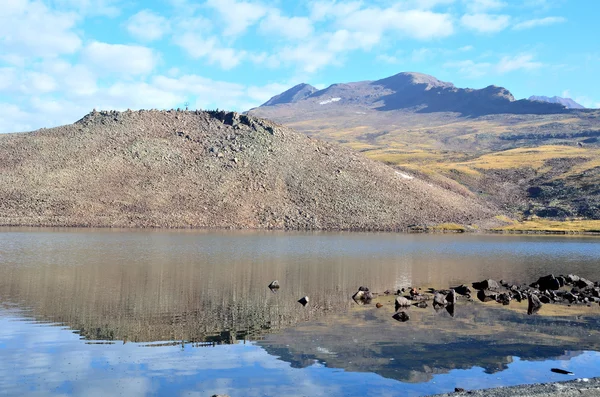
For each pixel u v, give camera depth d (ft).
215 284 150.20
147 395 64.90
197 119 572.51
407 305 122.21
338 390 67.10
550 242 347.77
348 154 568.00
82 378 70.54
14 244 253.85
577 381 65.72
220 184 465.47
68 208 403.95
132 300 123.54
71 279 152.56
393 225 446.60
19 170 442.09
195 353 82.43
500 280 169.48
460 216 495.41
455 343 89.61
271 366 76.13
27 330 94.58
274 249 261.03
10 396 64.08
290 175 495.00
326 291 142.41
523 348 87.10
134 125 536.42
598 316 114.32
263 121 567.59
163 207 424.05
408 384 69.36
